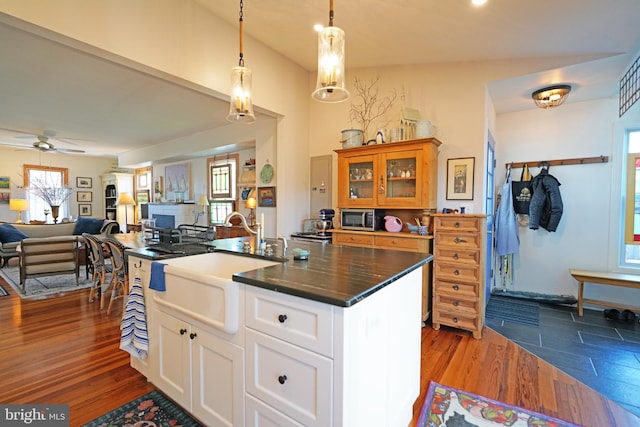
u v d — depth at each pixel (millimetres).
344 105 4031
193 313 1572
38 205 8242
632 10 1974
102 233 5785
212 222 6332
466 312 2844
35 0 1822
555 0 1935
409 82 3545
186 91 3559
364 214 3430
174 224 6602
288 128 3955
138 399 1894
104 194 9430
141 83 3314
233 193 5895
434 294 2996
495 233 4125
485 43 2715
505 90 3312
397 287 1555
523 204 3932
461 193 3250
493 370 2268
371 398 1302
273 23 2914
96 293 4012
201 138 5609
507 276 4098
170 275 1721
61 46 2520
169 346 1779
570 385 2076
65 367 2258
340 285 1258
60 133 5680
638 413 1789
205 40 2801
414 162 3158
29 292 4164
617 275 3311
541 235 3902
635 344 2693
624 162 3438
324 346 1126
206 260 2154
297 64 4051
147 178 8250
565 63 2748
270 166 4328
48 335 2801
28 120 4781
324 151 4215
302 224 4227
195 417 1643
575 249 3717
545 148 3836
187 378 1667
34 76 3129
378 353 1357
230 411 1455
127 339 1969
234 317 1396
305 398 1183
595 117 3564
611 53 2562
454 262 2887
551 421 1718
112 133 5715
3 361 2342
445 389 2025
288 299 1228
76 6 1999
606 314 3336
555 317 3332
